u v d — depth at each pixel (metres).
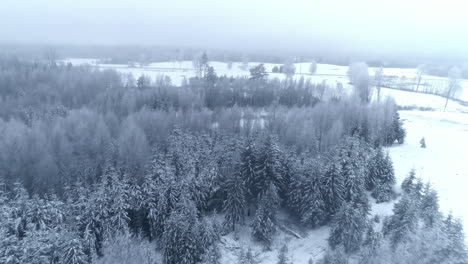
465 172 58.47
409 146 73.81
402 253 31.06
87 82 99.75
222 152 52.16
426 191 43.44
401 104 113.62
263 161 46.72
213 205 49.28
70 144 62.00
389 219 39.75
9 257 30.52
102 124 66.94
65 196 44.03
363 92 104.81
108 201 39.44
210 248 38.19
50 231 34.25
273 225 43.75
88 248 35.19
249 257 37.66
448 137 80.12
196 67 154.25
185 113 80.69
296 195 45.75
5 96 89.69
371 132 70.50
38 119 74.12
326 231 44.75
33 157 55.50
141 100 91.38
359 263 35.53
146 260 35.31
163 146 64.38
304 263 40.47
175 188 43.47
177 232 36.84
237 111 79.12
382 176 51.25
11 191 48.22
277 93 102.25
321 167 46.38
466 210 44.59
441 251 29.31
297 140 64.50
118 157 56.72
